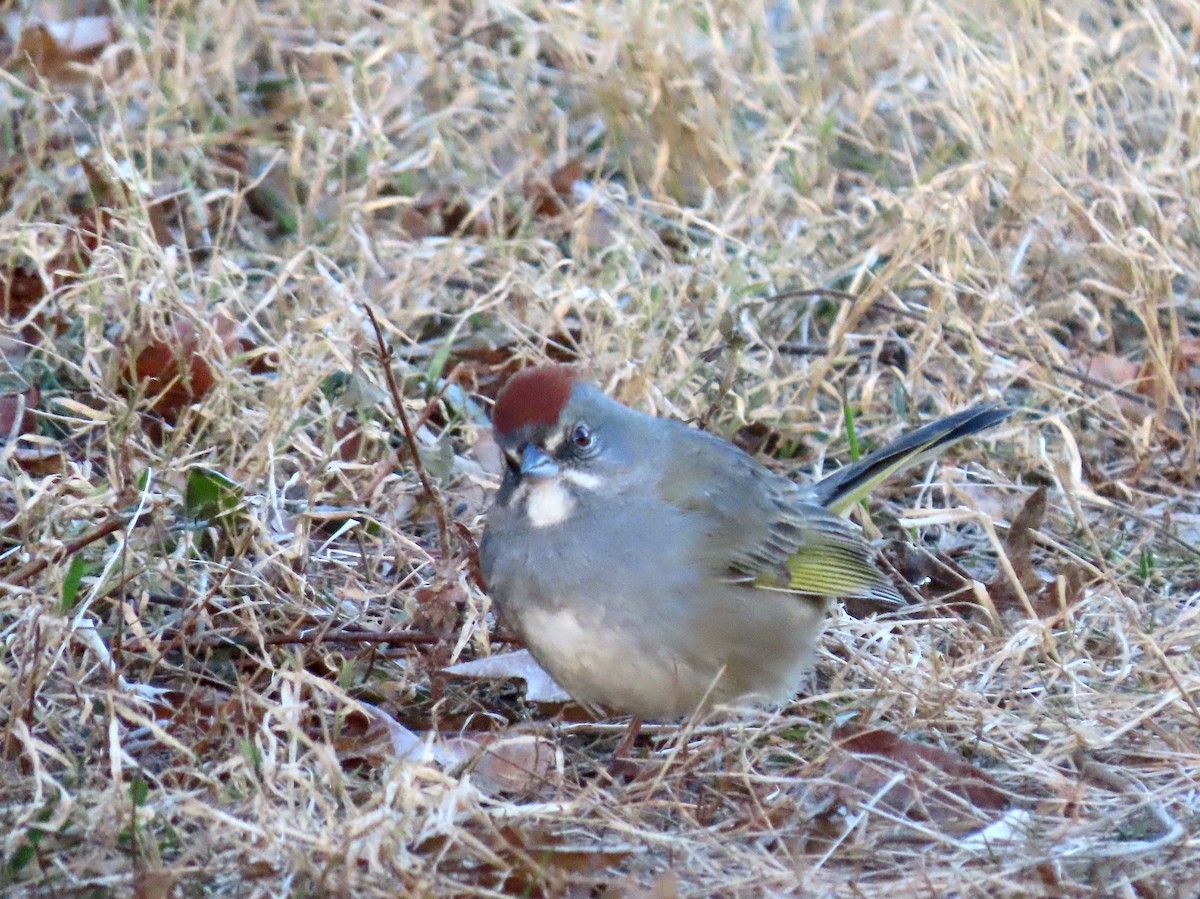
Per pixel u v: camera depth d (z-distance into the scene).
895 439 11.27
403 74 15.04
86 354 11.10
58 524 9.80
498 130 14.88
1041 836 8.11
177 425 10.92
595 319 12.97
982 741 9.02
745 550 8.94
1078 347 13.50
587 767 9.08
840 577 9.45
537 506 8.66
